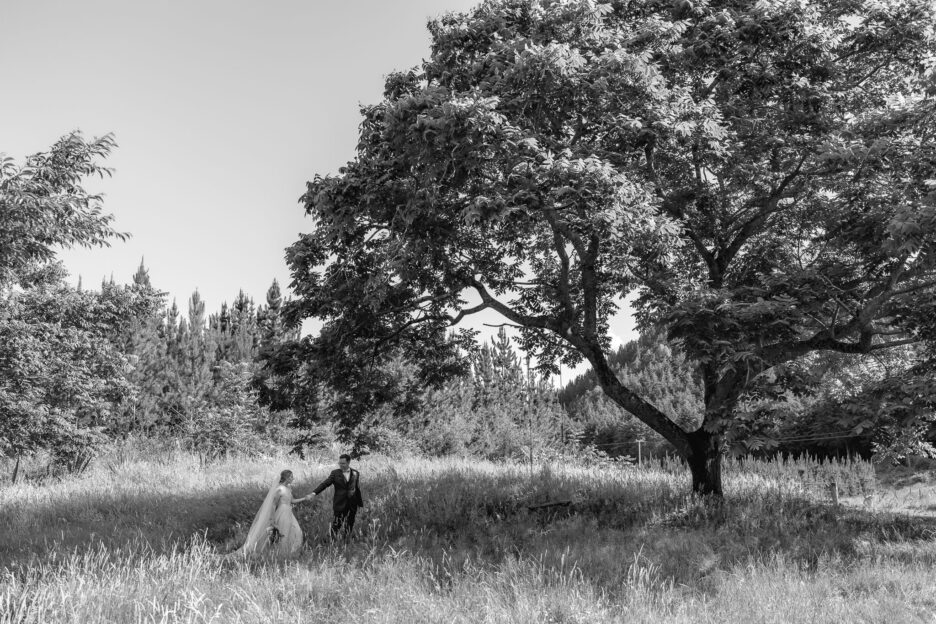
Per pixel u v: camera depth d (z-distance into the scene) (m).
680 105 11.66
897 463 16.61
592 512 12.91
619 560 8.69
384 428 34.56
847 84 13.63
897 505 21.44
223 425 40.78
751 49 12.31
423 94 10.80
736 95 13.20
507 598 6.43
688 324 10.50
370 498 14.23
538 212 10.63
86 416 27.03
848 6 13.41
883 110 11.84
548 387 85.44
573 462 27.14
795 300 10.61
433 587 7.31
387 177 11.52
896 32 12.84
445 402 51.47
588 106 11.53
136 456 30.30
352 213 11.54
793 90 12.34
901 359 15.66
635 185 10.64
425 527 12.00
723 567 8.57
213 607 6.07
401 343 15.00
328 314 13.27
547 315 15.27
